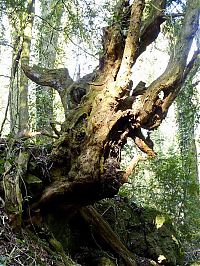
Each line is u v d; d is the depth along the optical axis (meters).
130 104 4.71
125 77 4.62
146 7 6.19
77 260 5.44
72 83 5.70
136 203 7.46
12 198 4.32
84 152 4.57
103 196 4.80
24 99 6.21
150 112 4.76
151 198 8.70
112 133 4.62
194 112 7.30
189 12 4.97
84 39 6.82
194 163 8.63
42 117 8.03
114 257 5.76
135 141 4.95
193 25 4.91
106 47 4.96
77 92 5.51
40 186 4.71
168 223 7.10
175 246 6.91
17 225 4.26
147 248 6.60
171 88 4.82
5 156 4.92
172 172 8.45
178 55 4.88
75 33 6.85
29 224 4.61
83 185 4.60
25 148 4.89
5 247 3.97
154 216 7.01
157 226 6.91
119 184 4.71
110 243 5.76
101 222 5.73
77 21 6.81
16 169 4.56
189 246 8.21
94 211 5.69
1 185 4.53
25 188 4.43
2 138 5.20
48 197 4.69
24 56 6.23
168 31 6.21
